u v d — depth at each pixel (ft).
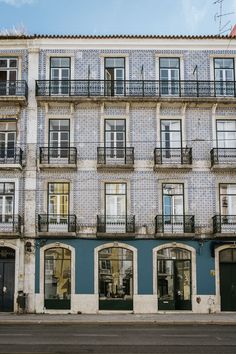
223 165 74.90
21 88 76.54
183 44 79.25
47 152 75.82
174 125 77.56
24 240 73.82
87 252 73.92
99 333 47.16
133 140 76.69
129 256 74.38
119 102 76.59
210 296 73.36
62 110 77.25
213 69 79.10
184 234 73.46
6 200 75.10
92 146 76.38
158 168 75.10
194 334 46.55
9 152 76.43
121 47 79.05
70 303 72.79
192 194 75.46
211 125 77.25
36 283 72.84
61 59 79.10
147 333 47.26
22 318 64.49
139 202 75.10
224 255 74.79
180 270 74.28
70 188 75.20
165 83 78.07
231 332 48.73
